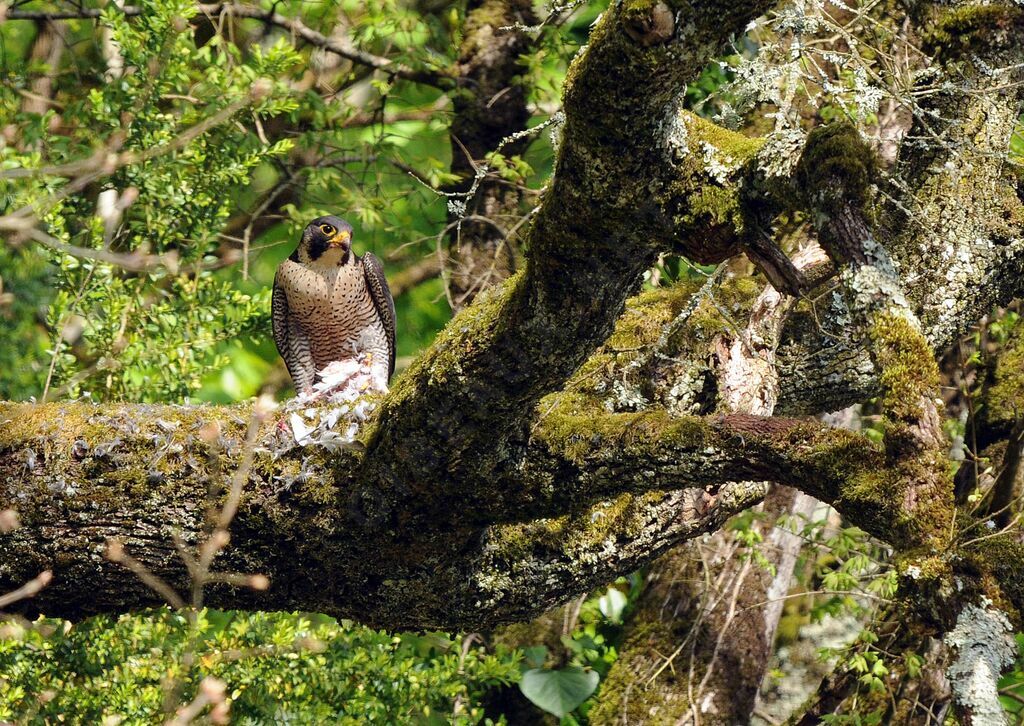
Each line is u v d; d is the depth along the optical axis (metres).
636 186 6.40
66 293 11.80
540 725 14.12
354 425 8.15
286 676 11.04
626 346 9.91
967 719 5.32
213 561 8.41
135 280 12.48
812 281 10.08
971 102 9.52
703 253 6.60
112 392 12.16
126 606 8.61
